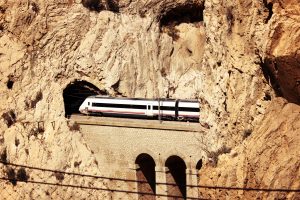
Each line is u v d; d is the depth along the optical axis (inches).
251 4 1888.5
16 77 2625.5
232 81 1988.2
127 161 2411.4
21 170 2539.4
